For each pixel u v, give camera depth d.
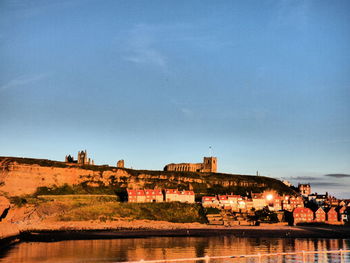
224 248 125.81
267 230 186.50
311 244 139.25
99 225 187.88
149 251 118.06
